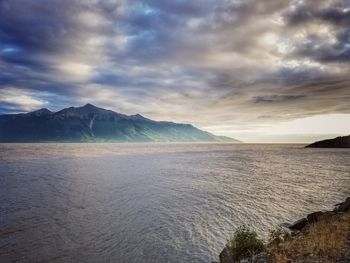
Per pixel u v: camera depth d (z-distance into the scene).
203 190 56.62
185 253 25.77
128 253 25.75
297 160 135.50
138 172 86.38
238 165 111.12
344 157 154.50
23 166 97.31
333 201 46.69
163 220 35.84
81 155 172.00
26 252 25.75
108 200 47.03
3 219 35.59
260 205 43.91
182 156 171.88
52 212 39.16
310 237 17.73
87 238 29.38
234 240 20.83
